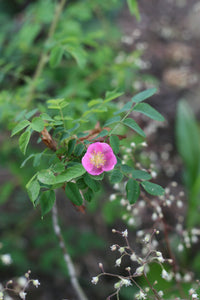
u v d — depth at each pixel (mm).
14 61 1379
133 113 1367
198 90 2209
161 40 2438
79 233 1546
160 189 650
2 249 1439
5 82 1341
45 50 940
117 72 1232
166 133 2057
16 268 1446
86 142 661
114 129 663
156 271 1022
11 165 1331
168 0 2748
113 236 1588
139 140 852
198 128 1935
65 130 677
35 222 1527
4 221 1593
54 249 1427
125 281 667
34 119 654
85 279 1513
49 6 1280
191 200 1494
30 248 1551
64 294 1472
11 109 979
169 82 2195
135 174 656
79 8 1328
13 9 2096
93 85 1258
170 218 1523
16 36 1331
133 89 1318
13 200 1700
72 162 641
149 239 711
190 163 1611
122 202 828
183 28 2564
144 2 2770
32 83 1029
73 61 1355
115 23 2379
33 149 1280
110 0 1477
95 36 1035
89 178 641
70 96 1106
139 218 1309
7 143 1386
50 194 643
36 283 678
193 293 738
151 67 2266
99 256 1571
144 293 696
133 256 683
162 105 2162
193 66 2312
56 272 1530
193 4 2742
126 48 1992
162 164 1814
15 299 894
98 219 1635
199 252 1398
